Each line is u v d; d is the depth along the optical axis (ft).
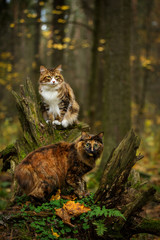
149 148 38.45
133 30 49.47
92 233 11.69
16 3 43.42
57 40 40.34
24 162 12.11
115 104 29.53
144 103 48.16
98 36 41.22
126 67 29.84
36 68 43.80
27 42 51.03
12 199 13.99
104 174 12.12
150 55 52.95
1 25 41.81
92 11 42.70
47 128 16.47
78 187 13.09
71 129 17.99
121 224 11.54
